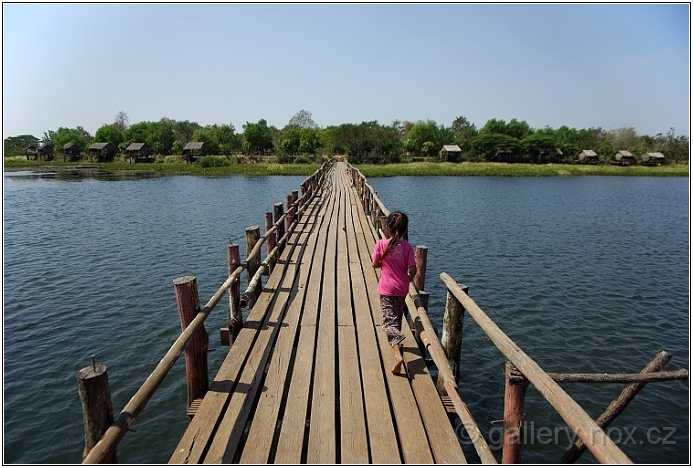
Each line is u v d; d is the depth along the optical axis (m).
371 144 70.00
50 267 12.33
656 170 58.72
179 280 3.96
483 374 6.98
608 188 39.44
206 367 4.09
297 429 3.37
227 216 21.69
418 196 31.84
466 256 14.38
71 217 20.80
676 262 13.82
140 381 6.66
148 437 5.48
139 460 5.12
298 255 8.83
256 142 77.12
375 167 56.88
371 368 4.31
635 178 52.06
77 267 12.37
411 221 21.08
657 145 85.06
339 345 4.83
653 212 24.66
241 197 29.75
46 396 6.26
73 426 5.68
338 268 7.95
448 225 20.05
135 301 9.73
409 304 5.43
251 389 3.92
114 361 7.19
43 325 8.48
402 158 75.00
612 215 23.48
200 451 3.07
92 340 7.88
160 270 12.15
